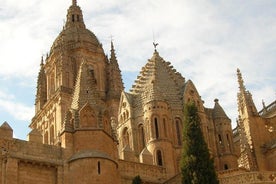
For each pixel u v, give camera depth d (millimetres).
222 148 68125
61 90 88000
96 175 48312
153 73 70812
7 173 45812
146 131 64875
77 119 51906
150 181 56062
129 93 71062
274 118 69125
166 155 61750
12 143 47906
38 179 47656
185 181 43719
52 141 87688
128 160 58656
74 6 105125
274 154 64375
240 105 69750
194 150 44625
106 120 54062
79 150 50375
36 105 98688
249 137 66688
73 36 98688
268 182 48344
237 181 48969
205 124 67688
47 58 100062
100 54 99125
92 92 54781
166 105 65875
